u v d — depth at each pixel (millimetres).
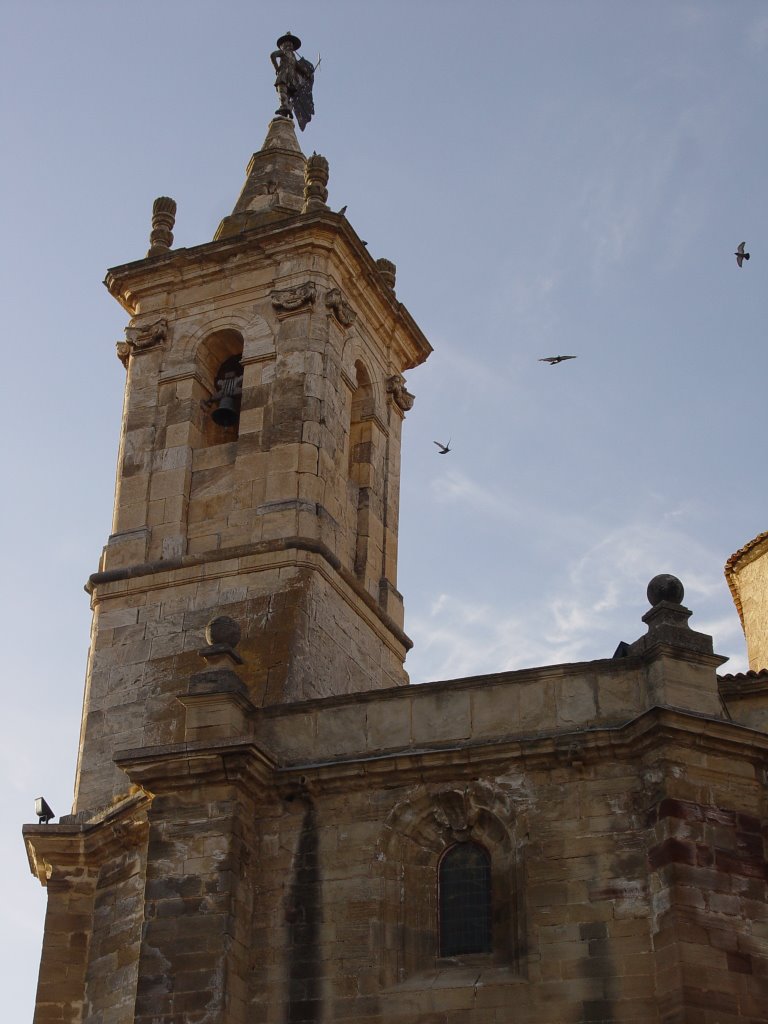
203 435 39625
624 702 30094
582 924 28328
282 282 39719
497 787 29969
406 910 29750
